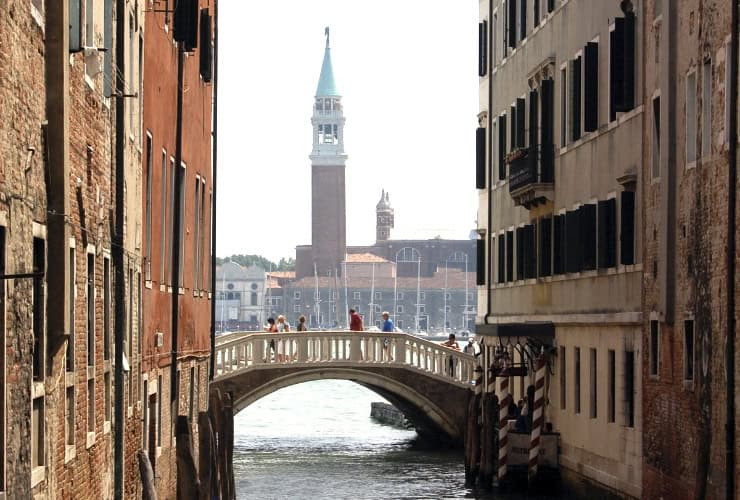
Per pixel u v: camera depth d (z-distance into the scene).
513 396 63.28
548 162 55.22
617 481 45.59
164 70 39.41
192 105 46.97
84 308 25.45
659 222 41.00
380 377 73.06
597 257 48.19
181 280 44.50
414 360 73.44
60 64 21.45
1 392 18.23
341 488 58.12
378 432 90.81
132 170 32.78
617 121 46.03
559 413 54.12
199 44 49.81
